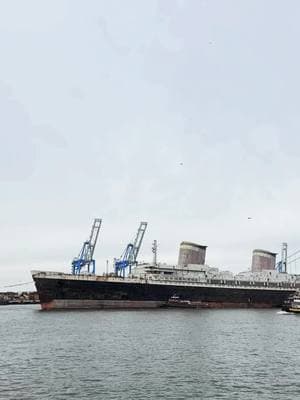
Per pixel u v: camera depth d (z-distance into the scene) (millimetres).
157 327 90938
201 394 40125
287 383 44062
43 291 141625
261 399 38719
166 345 66812
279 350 63188
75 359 55281
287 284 180250
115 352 60375
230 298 167250
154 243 176875
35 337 76125
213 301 164375
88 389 41438
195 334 80188
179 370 49375
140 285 152125
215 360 55188
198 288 161875
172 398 38938
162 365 51875
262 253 194500
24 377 45906
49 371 48562
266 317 121938
